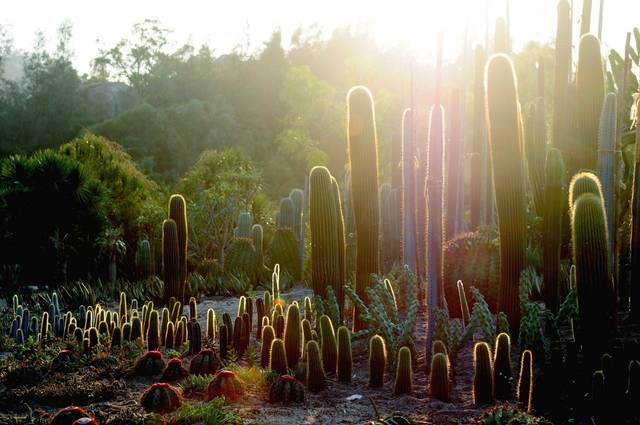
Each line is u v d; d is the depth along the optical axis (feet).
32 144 175.11
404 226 27.02
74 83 193.06
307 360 20.89
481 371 18.57
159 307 42.01
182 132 165.37
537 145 32.86
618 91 30.27
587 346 18.56
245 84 194.49
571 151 28.89
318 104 164.35
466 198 54.19
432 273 21.65
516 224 22.54
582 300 18.74
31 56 203.82
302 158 156.56
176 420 18.43
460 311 27.40
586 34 27.99
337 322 23.90
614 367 16.76
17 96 195.52
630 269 24.00
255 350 25.75
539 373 17.58
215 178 69.56
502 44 37.04
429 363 21.49
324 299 24.63
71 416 18.03
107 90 198.59
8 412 20.10
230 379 20.25
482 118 35.76
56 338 29.81
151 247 59.21
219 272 48.83
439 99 21.50
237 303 40.52
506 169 22.35
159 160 160.66
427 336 21.62
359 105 24.64
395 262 38.14
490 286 26.86
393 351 21.81
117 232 59.98
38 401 20.92
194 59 208.64
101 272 62.03
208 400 20.12
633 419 16.79
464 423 17.35
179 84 201.67
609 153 23.58
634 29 33.35
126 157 80.38
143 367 23.20
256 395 20.43
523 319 20.24
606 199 23.49
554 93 31.19
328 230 24.54
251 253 48.16
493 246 27.27
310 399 19.90
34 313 39.91
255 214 67.92
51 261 61.00
